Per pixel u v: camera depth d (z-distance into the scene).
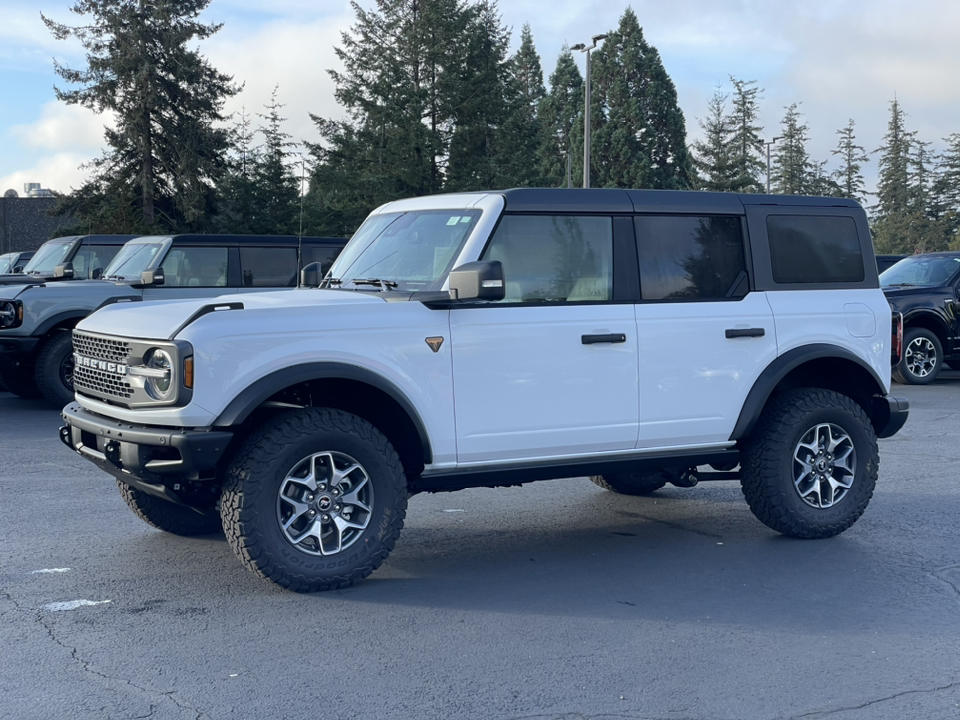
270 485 5.12
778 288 6.46
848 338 6.63
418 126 42.81
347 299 5.43
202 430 4.98
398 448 5.76
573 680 4.22
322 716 3.84
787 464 6.43
